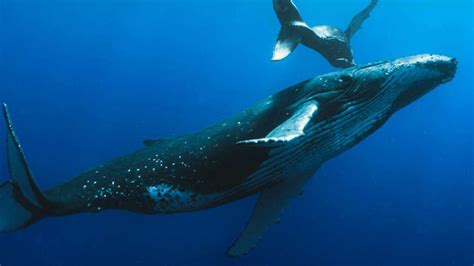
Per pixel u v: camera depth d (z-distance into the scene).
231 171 8.38
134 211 9.30
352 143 8.62
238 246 8.35
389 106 8.45
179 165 8.65
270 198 8.65
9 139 7.11
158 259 17.11
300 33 9.21
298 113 7.41
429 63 8.14
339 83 8.09
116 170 8.99
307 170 8.65
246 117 8.60
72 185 8.81
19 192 7.75
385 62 8.25
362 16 11.30
